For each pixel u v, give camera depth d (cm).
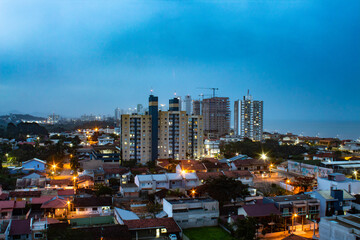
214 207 7844
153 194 9919
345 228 5488
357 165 12888
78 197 9056
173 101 17600
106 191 9594
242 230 6469
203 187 9712
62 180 11044
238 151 19312
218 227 7538
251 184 11675
